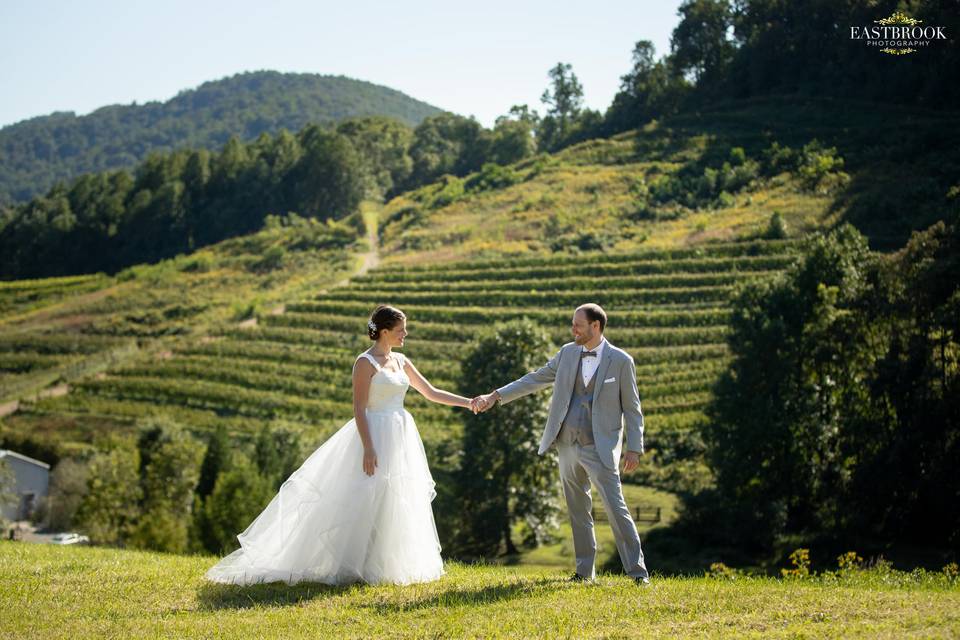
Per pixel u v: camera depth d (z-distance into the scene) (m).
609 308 66.31
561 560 33.09
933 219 63.66
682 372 53.72
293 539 7.24
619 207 97.19
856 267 34.53
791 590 6.91
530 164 134.38
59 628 5.79
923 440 27.53
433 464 38.81
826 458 32.44
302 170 163.00
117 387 70.25
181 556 10.28
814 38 119.94
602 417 7.05
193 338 80.25
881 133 92.44
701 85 140.38
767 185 89.56
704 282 66.38
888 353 30.23
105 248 160.25
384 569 7.18
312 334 76.25
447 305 76.38
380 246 112.50
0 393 77.44
